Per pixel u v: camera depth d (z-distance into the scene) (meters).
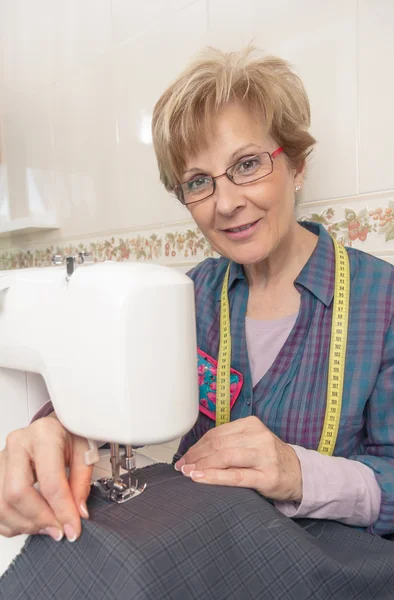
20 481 0.52
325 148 1.12
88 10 1.65
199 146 0.79
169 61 1.42
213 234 0.87
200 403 0.95
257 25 1.21
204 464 0.66
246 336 0.96
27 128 1.99
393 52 0.99
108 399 0.54
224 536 0.50
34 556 0.53
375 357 0.82
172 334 0.54
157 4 1.43
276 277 0.95
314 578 0.51
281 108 0.79
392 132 1.01
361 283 0.88
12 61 2.03
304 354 0.86
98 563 0.46
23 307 0.63
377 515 0.72
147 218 1.55
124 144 1.59
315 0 1.10
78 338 0.56
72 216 1.84
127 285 0.52
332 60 1.09
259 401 0.89
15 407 0.73
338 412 0.83
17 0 1.95
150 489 0.60
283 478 0.66
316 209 1.16
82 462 0.58
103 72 1.63
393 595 0.58
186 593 0.44
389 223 1.04
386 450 0.80
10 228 1.99
